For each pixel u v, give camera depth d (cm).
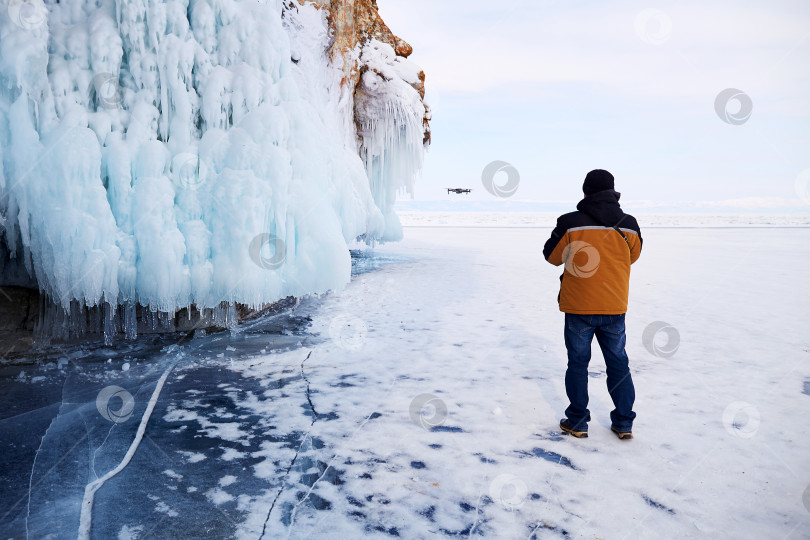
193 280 373
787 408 334
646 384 381
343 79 784
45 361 375
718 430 297
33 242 336
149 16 382
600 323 279
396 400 341
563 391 365
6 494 212
